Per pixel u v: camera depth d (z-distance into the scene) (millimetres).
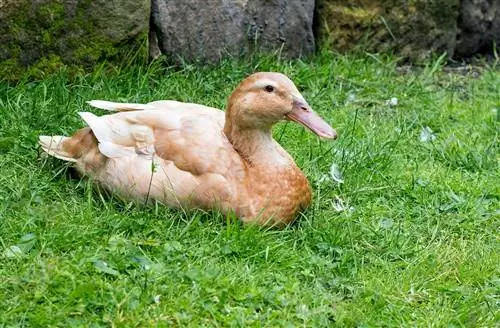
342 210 9328
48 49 11008
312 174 9906
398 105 11938
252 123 8727
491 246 8969
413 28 13203
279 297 7809
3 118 10172
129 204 8742
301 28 12656
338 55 12828
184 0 11781
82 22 11102
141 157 8766
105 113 10688
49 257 8109
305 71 12148
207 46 12023
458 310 7945
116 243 8227
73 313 7469
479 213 9469
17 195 8984
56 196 9094
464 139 11070
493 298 8133
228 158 8656
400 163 10383
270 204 8648
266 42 12453
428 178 10086
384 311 7895
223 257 8312
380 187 9789
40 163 9461
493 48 14008
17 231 8422
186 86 11523
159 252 8289
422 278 8312
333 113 11438
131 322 7430
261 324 7547
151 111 8969
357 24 12938
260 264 8289
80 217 8641
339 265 8398
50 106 10477
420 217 9383
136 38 11414
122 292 7641
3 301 7535
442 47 13484
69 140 9289
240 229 8586
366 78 12359
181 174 8617
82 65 11211
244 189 8617
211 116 9164
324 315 7711
